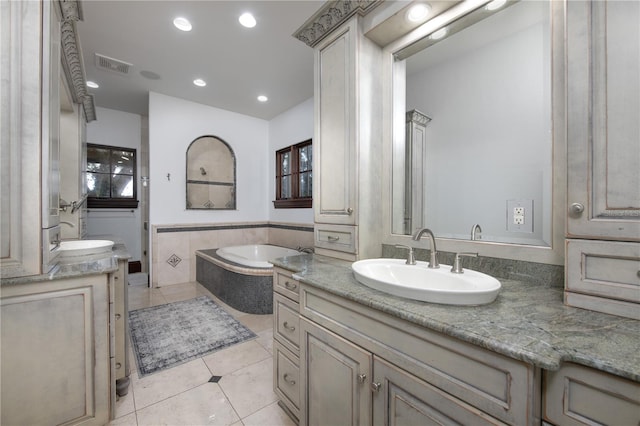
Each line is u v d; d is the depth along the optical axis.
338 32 1.70
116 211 4.16
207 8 2.00
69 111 2.64
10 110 1.14
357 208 1.59
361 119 1.60
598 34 0.80
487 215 1.32
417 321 0.79
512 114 1.24
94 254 1.73
